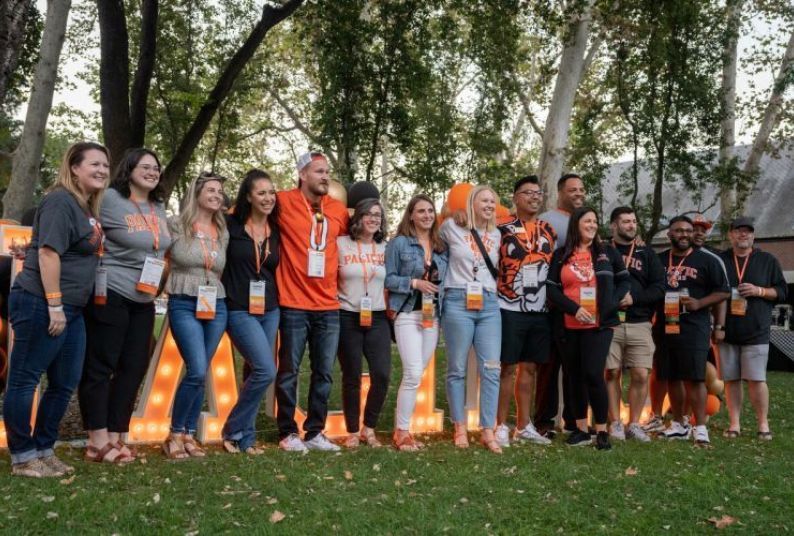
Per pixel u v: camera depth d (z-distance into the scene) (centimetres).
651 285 647
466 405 677
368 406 582
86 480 416
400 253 571
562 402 699
